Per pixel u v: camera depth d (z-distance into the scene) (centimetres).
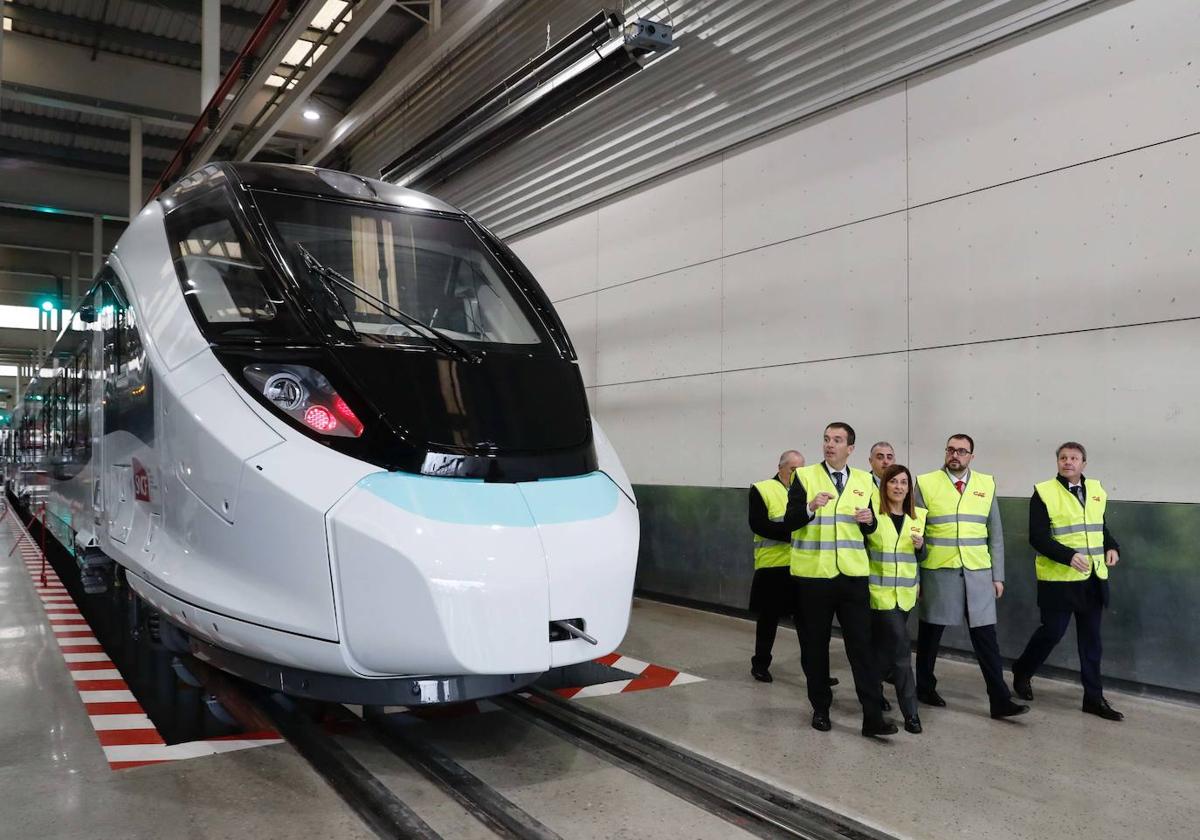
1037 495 451
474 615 298
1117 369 486
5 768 347
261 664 344
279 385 339
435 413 337
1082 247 502
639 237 817
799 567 422
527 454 347
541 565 313
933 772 356
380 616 300
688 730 409
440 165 974
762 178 695
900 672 416
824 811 314
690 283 760
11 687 473
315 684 326
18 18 1091
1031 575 518
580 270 894
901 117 596
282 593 320
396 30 1062
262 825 296
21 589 832
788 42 659
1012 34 534
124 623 563
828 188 644
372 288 392
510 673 302
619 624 332
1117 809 320
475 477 329
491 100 845
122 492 457
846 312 629
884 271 605
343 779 336
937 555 453
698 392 750
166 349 388
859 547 412
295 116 1275
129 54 1201
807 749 384
